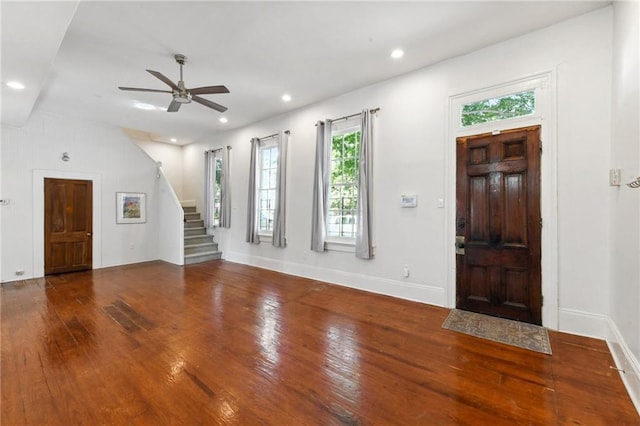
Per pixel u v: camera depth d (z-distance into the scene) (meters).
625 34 2.27
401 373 2.22
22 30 2.37
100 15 2.73
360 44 3.28
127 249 6.58
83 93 4.61
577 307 2.86
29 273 5.24
